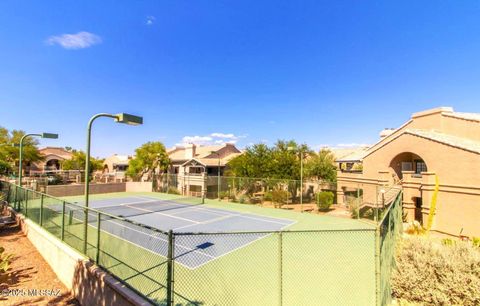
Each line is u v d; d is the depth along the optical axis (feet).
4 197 66.23
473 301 22.86
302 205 90.43
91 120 30.58
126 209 83.30
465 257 24.34
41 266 34.14
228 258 38.86
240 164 114.62
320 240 47.85
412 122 93.04
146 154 148.97
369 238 48.88
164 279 30.04
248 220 69.46
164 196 116.37
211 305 25.54
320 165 116.78
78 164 198.08
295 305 25.91
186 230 57.57
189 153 170.91
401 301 25.43
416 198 73.41
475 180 57.11
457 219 60.03
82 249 30.40
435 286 24.41
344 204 91.66
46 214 40.81
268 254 40.68
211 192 116.37
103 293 23.13
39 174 158.10
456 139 70.28
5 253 36.91
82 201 99.35
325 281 31.27
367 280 31.53
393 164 82.89
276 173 103.09
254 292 28.45
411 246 27.99
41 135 59.62
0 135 157.28
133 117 32.24
